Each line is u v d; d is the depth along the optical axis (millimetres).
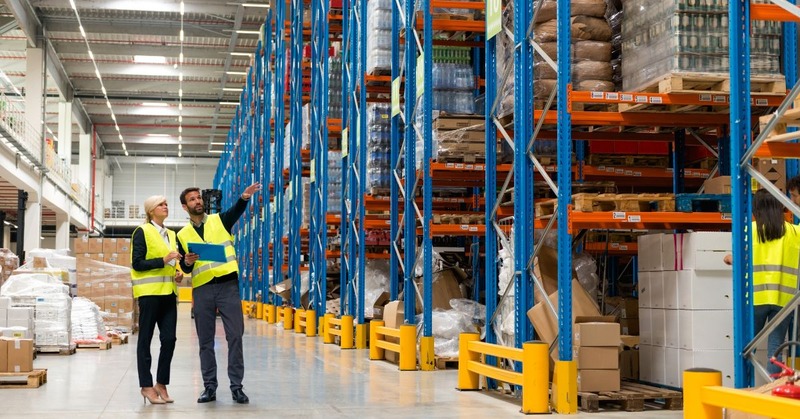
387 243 14891
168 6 27375
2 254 14812
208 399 7363
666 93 6973
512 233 8516
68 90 37562
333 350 12938
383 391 8078
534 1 8148
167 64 35750
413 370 9984
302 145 19062
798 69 7312
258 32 30406
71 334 12727
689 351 6949
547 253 8172
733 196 5020
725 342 6953
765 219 5906
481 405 7137
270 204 24062
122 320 16734
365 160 12789
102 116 45094
